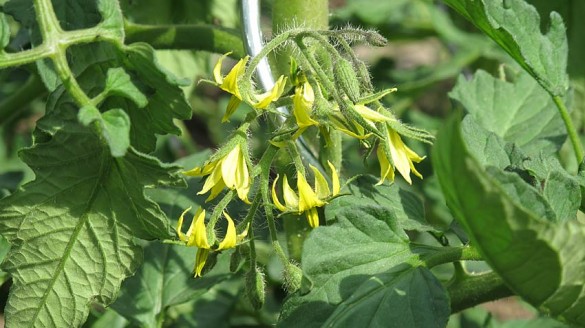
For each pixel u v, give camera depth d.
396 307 0.40
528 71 0.47
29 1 0.49
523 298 0.38
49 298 0.43
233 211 0.50
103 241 0.42
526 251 0.36
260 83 0.45
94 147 0.41
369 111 0.40
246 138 0.40
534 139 0.53
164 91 0.40
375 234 0.41
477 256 0.41
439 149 0.34
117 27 0.40
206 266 0.42
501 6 0.46
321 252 0.41
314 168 0.41
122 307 0.51
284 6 0.47
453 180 0.35
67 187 0.42
